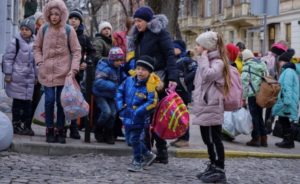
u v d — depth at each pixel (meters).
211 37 8.05
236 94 8.08
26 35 10.07
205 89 7.96
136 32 9.08
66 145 9.41
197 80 8.14
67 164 8.64
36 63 9.48
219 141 8.05
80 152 9.48
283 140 12.27
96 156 9.47
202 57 7.98
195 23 60.22
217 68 7.88
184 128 8.38
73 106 9.18
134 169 8.34
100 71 9.96
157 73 8.80
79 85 10.45
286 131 12.19
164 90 8.73
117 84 10.03
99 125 10.04
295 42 39.38
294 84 12.00
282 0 40.94
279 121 12.57
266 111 14.34
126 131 8.42
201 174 8.13
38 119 10.46
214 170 8.05
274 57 15.38
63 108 9.27
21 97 10.03
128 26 11.38
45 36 9.40
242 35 49.34
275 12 12.09
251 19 46.47
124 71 10.02
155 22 8.76
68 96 9.16
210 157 8.12
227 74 8.01
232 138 12.45
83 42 10.30
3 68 10.04
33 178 7.46
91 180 7.57
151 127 8.50
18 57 10.03
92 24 42.97
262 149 11.60
